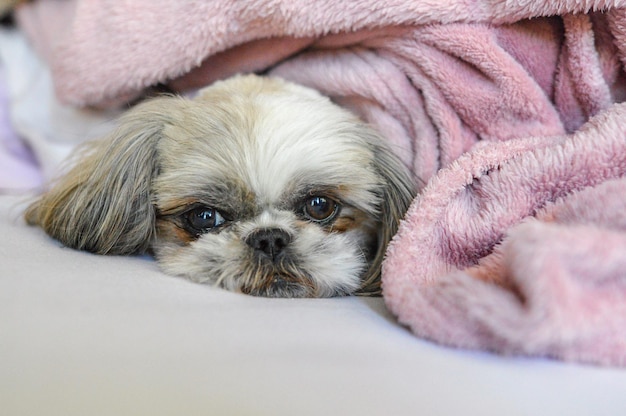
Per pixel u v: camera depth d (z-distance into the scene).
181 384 0.27
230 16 0.42
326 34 0.42
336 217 0.41
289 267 0.38
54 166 0.49
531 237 0.29
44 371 0.27
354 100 0.44
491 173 0.36
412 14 0.39
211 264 0.38
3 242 0.37
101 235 0.40
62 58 0.46
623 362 0.29
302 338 0.29
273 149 0.39
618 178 0.33
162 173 0.40
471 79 0.40
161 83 0.46
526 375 0.28
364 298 0.37
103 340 0.28
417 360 0.29
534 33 0.40
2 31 0.56
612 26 0.38
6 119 0.52
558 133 0.39
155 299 0.32
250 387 0.27
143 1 0.44
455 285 0.30
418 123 0.42
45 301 0.30
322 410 0.26
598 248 0.28
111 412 0.26
